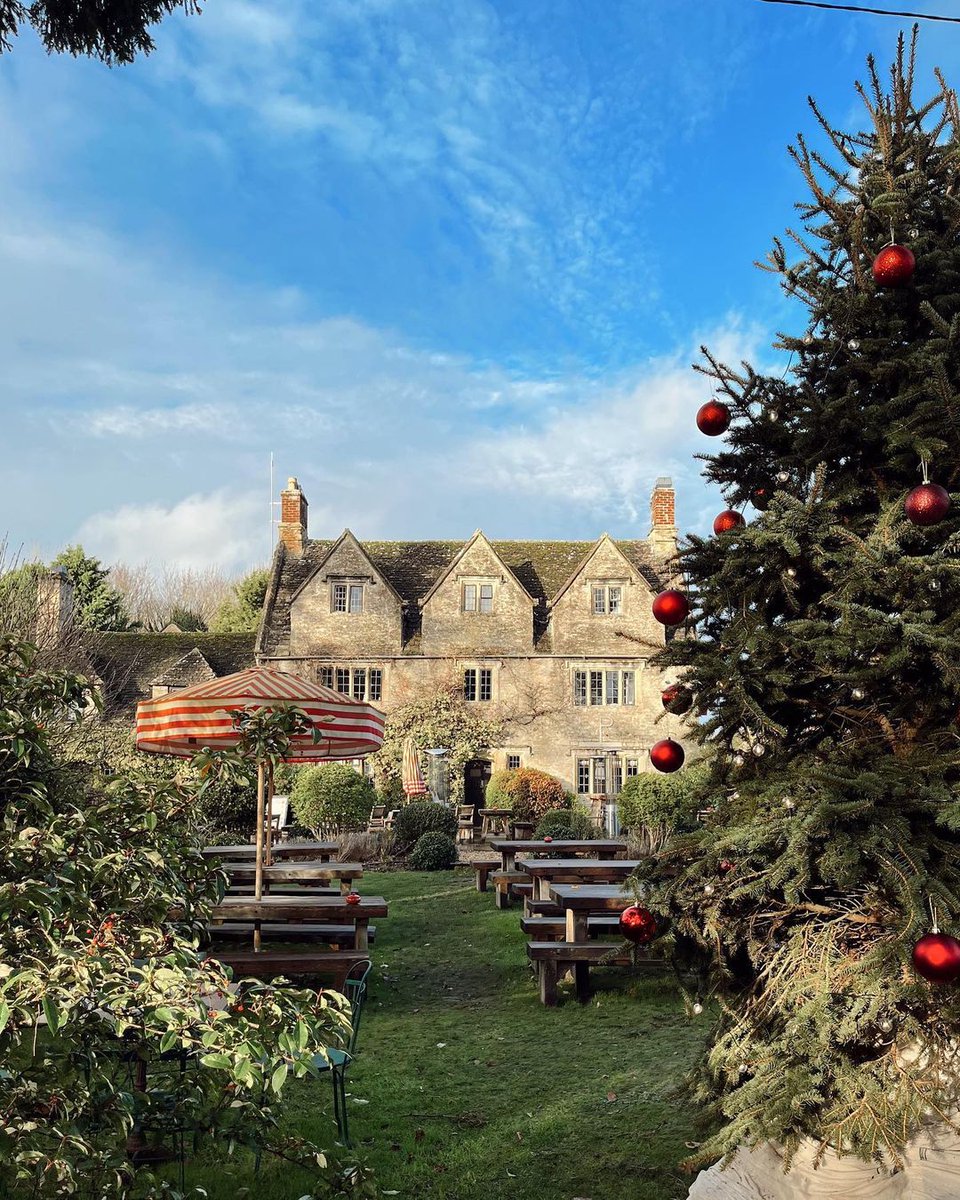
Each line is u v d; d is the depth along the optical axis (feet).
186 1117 12.07
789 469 14.17
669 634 105.19
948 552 12.13
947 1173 10.89
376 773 100.42
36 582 62.75
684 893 12.59
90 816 12.22
